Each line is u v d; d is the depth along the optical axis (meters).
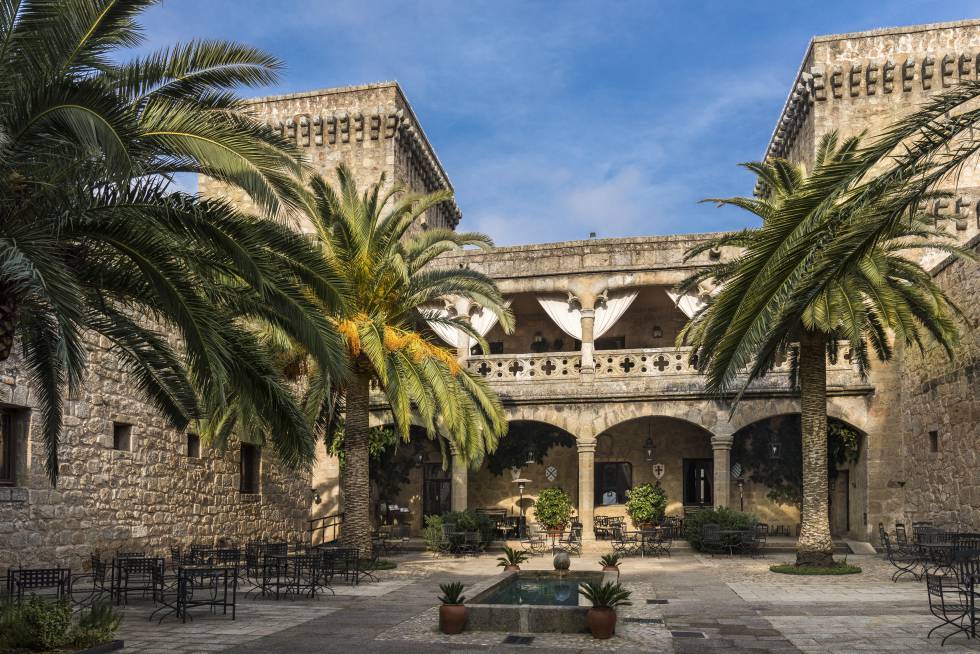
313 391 18.78
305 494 28.66
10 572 12.24
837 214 7.63
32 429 15.88
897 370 26.41
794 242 7.46
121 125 8.58
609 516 31.42
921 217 18.31
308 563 17.28
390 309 20.39
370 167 34.38
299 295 10.59
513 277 29.44
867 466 26.30
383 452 30.41
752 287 7.51
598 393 27.75
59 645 9.66
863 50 30.34
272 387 11.15
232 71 10.84
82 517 17.16
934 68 29.86
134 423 19.20
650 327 32.66
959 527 21.69
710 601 14.84
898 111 29.97
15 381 15.47
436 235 21.00
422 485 33.06
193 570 12.68
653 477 31.34
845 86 30.41
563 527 28.47
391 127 34.44
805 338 19.83
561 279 29.12
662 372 27.91
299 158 11.10
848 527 29.94
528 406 28.47
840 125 30.36
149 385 13.07
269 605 14.34
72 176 9.35
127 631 11.60
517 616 11.77
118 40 10.16
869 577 18.39
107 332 11.45
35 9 8.98
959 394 21.81
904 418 25.98
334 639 11.11
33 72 9.12
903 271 19.23
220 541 20.89
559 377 28.72
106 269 10.52
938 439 23.20
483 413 23.23
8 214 9.21
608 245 29.00
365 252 19.70
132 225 9.52
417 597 15.44
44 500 16.08
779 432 30.75
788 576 18.77
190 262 10.50
